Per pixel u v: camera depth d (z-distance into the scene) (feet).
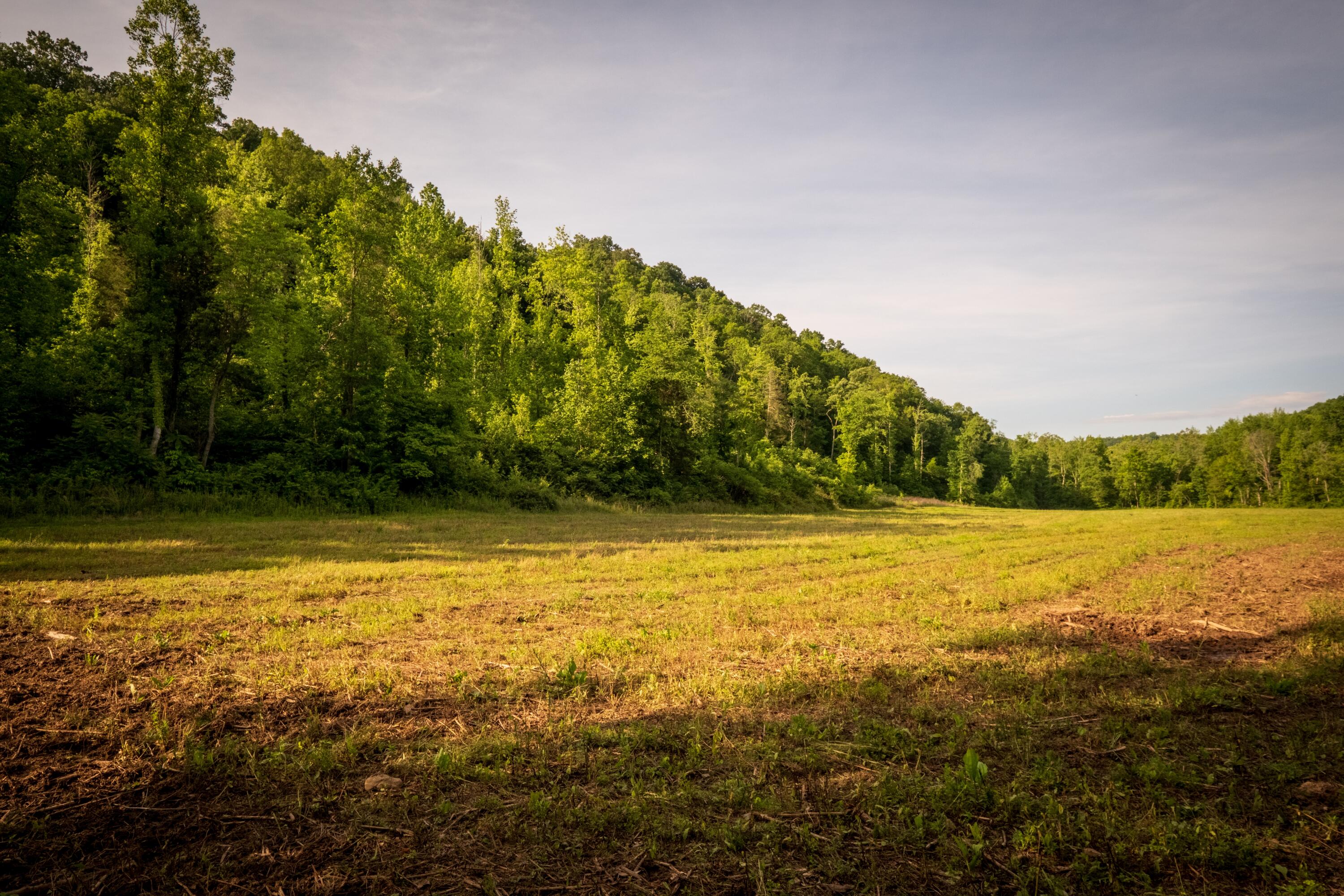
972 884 11.02
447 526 67.82
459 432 98.84
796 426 294.05
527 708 18.71
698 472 148.25
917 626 29.45
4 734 15.75
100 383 71.05
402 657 22.93
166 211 73.15
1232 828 12.62
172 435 73.87
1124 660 24.23
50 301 73.31
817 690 20.38
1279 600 36.37
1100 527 103.35
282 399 92.63
